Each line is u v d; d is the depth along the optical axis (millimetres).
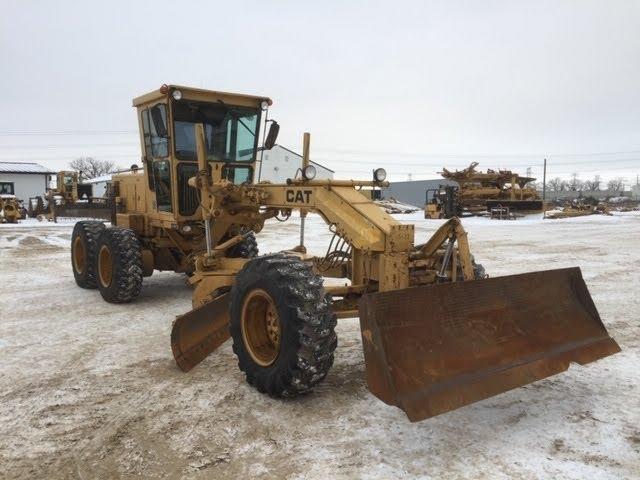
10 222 25797
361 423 3807
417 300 3725
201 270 5859
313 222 27156
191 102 7094
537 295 4367
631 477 3102
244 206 5977
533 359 3988
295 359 3926
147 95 7445
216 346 5043
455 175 32719
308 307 3928
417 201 64750
